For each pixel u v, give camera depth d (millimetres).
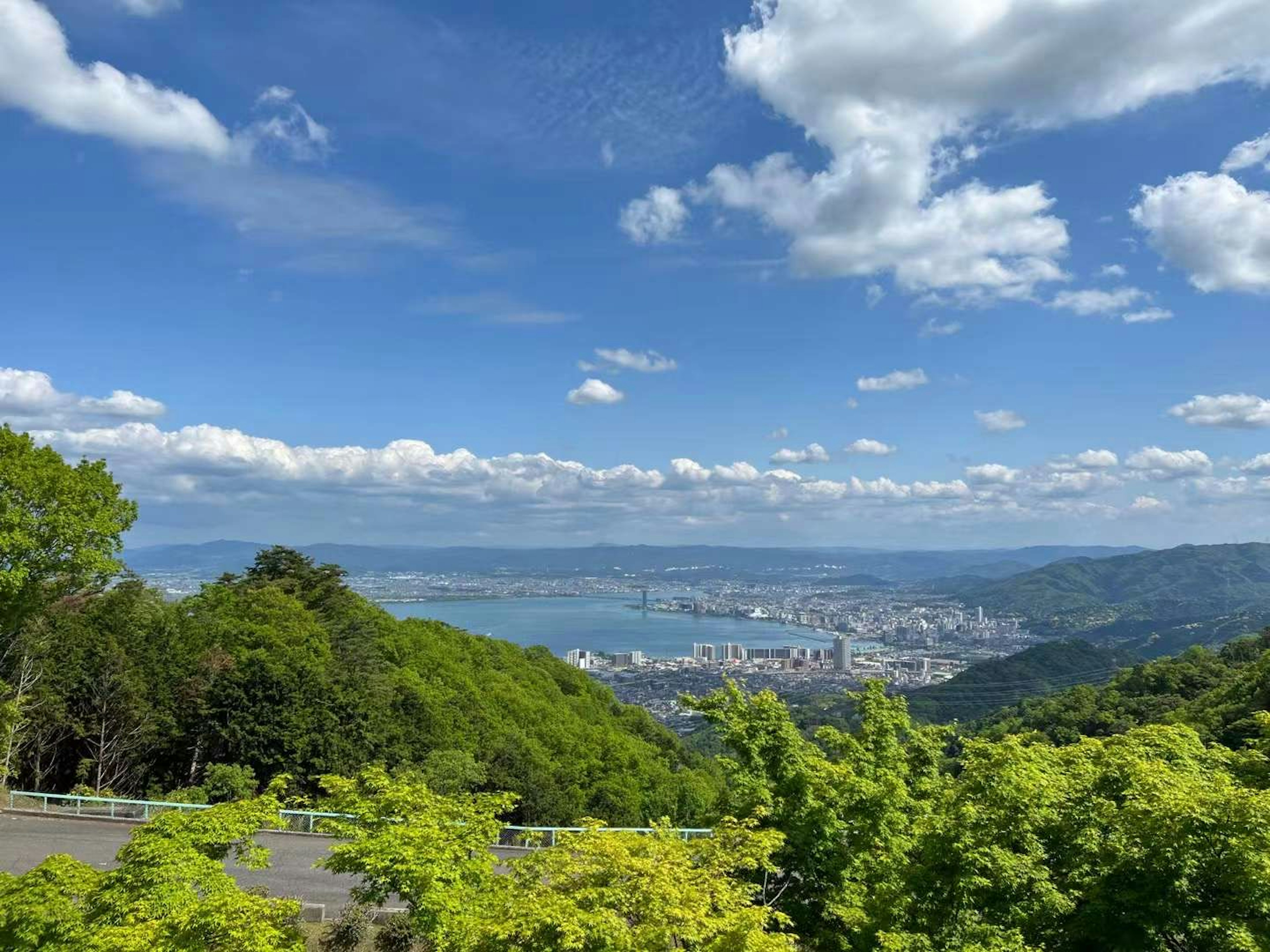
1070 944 13102
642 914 11242
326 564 80688
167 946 10953
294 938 12367
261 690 44219
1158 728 19109
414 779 21297
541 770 65875
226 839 14242
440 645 89125
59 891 12609
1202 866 12125
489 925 10859
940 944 13891
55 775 42656
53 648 41469
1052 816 14906
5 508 30531
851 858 16891
